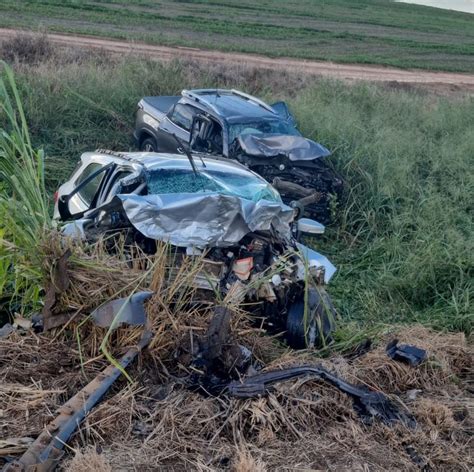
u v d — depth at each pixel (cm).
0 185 673
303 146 1084
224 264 654
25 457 428
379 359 614
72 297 561
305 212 1052
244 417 502
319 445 491
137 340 550
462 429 543
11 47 1941
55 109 1348
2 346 554
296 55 3039
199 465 450
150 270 569
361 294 872
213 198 653
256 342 613
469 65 3634
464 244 927
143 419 491
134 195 660
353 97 1811
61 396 507
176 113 1184
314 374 546
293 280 676
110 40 2645
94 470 420
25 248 563
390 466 481
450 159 1319
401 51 3834
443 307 838
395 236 992
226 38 3309
